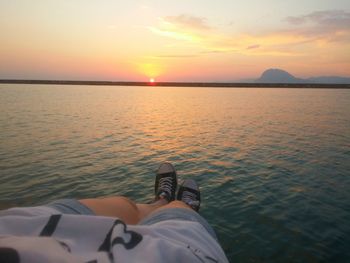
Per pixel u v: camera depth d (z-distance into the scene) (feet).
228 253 18.34
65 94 255.29
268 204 25.67
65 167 36.14
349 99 217.56
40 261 2.70
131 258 3.58
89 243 3.85
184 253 4.01
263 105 159.53
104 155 42.93
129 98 226.79
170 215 5.79
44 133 60.85
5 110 108.37
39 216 4.13
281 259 17.79
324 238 19.95
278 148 49.39
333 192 28.66
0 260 2.62
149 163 39.06
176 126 77.71
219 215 23.54
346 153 45.50
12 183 30.19
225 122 87.20
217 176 33.73
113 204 6.48
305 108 138.21
